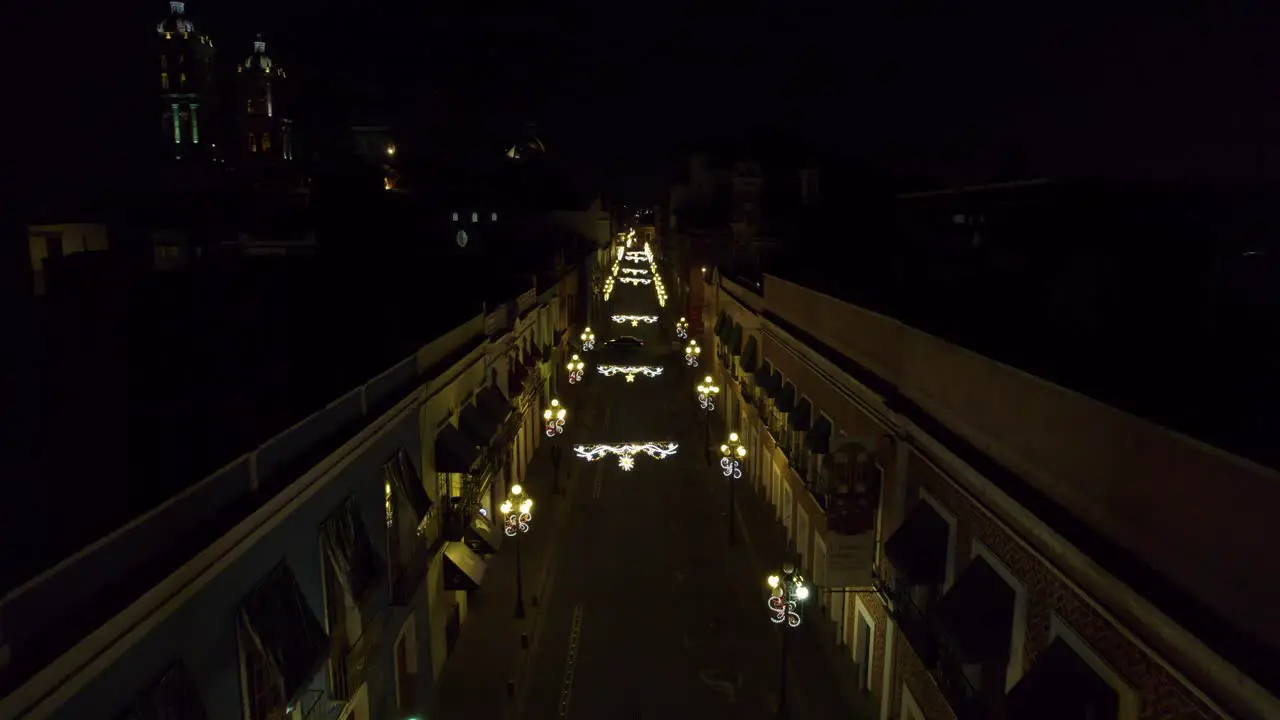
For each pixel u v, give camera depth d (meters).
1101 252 16.12
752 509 30.25
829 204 35.44
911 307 19.77
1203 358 11.80
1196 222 15.00
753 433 33.16
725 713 17.75
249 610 9.85
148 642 7.94
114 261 26.25
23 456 13.59
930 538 13.15
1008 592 10.86
